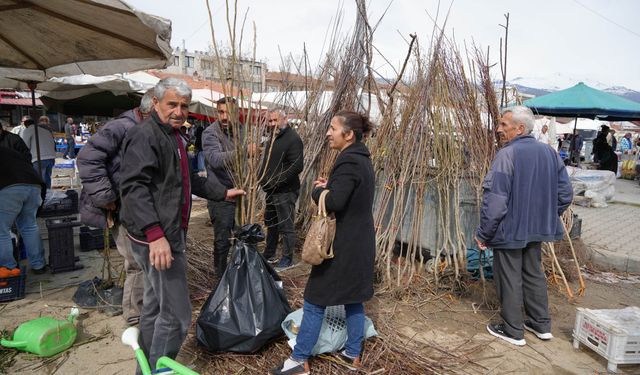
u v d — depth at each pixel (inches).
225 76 127.1
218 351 110.3
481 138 184.2
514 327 128.1
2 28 130.3
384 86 226.4
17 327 126.4
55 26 127.6
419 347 123.2
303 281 165.9
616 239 242.8
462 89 187.9
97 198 112.6
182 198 90.5
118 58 144.9
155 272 86.7
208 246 206.1
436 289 165.8
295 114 240.4
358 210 97.9
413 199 187.3
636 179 520.1
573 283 184.4
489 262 173.3
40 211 197.9
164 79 87.0
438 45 183.9
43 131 325.1
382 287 164.2
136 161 81.9
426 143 180.5
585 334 123.9
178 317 89.8
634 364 116.6
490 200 122.6
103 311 138.6
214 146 150.3
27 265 181.5
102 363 110.6
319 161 228.1
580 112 371.9
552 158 125.6
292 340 110.9
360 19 218.2
